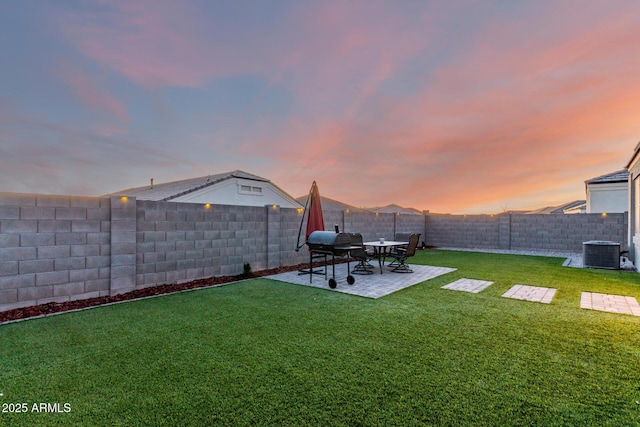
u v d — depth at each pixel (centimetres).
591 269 866
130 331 382
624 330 381
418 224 1605
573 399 233
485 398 234
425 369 280
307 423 204
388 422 205
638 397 236
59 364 293
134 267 587
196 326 400
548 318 429
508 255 1230
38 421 209
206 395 238
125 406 225
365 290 610
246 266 767
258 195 1652
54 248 496
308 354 313
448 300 530
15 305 461
